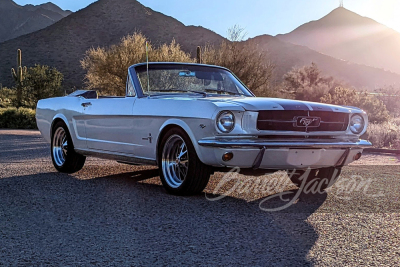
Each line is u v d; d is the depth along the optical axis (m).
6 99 32.34
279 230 3.86
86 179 6.46
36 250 3.32
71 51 93.06
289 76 37.28
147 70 6.17
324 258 3.17
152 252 3.28
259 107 4.80
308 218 4.29
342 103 20.47
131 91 6.11
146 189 5.68
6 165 7.96
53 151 7.34
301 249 3.36
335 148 5.11
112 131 6.14
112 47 28.05
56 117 7.23
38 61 85.50
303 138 5.02
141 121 5.65
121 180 6.40
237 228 3.90
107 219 4.19
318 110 5.05
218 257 3.17
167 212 4.46
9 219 4.19
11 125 21.27
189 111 4.99
